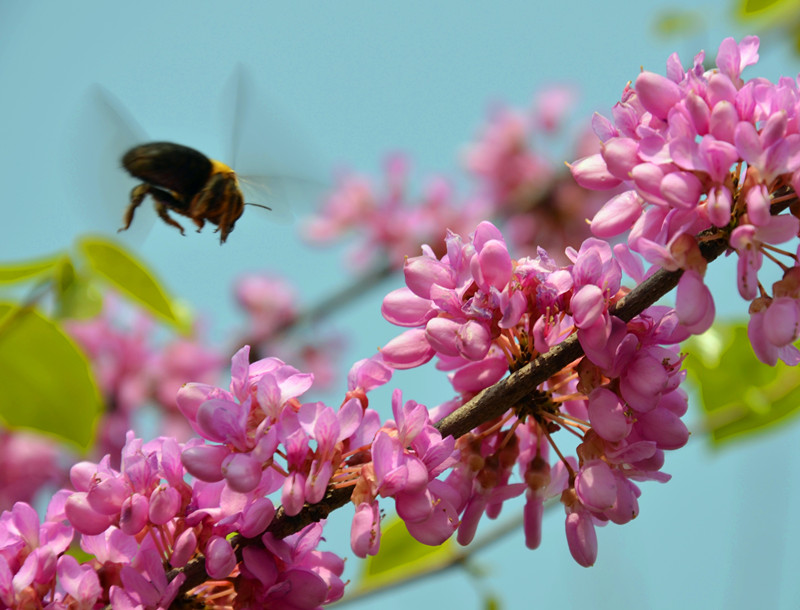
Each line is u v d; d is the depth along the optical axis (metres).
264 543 0.60
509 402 0.60
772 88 0.59
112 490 0.60
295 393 0.60
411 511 0.59
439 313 0.61
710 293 0.59
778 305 0.59
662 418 0.60
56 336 0.66
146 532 0.60
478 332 0.60
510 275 0.60
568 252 0.61
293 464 0.59
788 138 0.59
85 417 0.66
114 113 0.69
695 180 0.59
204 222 0.69
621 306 0.60
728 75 0.60
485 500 0.61
